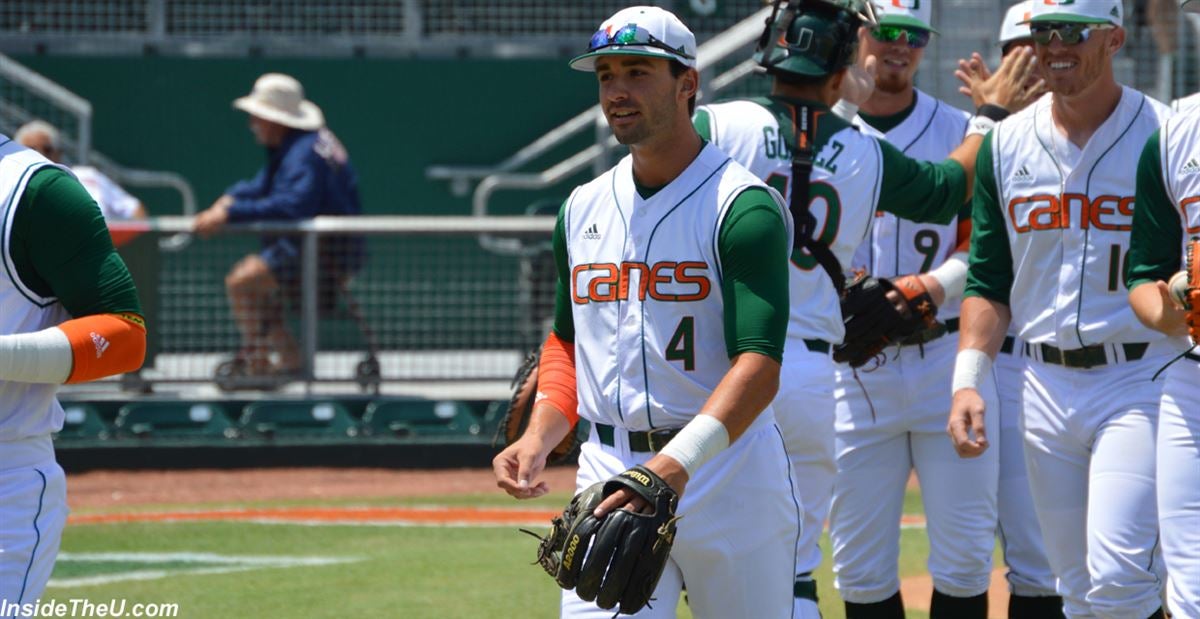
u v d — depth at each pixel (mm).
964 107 42531
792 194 17422
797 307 17297
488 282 43500
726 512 14281
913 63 22594
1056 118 18625
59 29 54969
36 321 13461
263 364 41250
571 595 14641
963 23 42656
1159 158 16406
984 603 21500
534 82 56500
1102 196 18312
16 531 13195
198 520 33969
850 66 18609
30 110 54562
